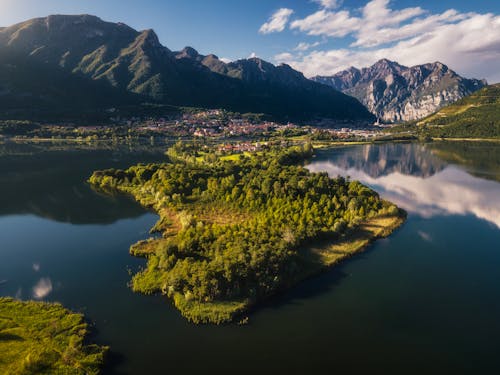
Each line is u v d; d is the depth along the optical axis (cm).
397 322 6875
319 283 8144
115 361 5678
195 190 14138
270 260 7962
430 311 7250
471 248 10312
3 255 9756
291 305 7269
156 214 13088
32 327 6159
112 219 12638
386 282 8288
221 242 8919
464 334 6588
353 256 9562
